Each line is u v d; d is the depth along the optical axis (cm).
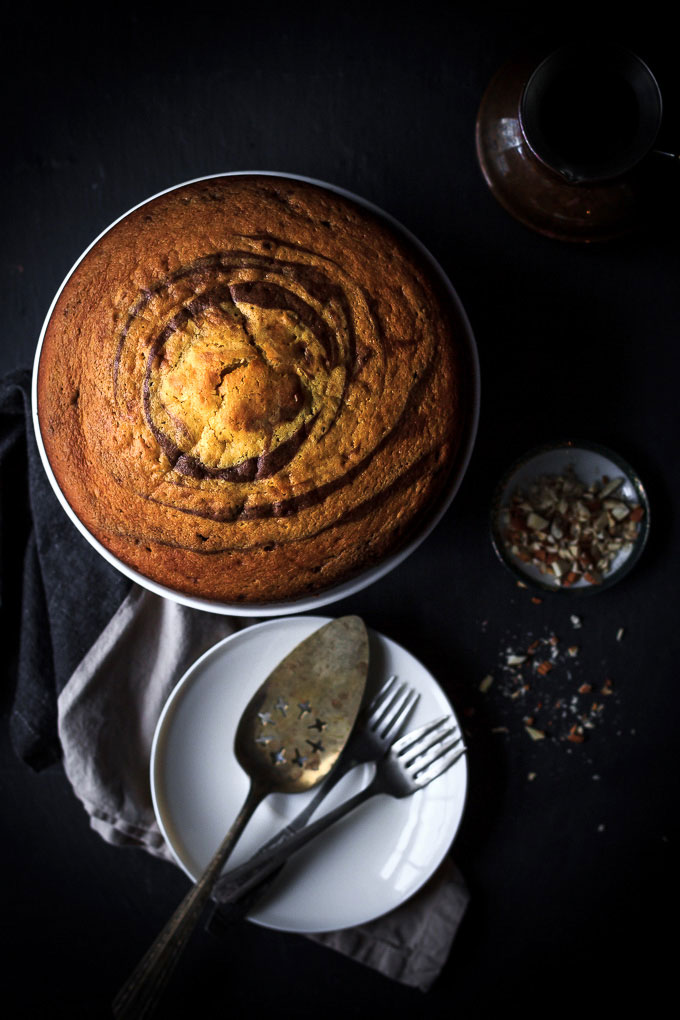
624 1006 67
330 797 65
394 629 68
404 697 64
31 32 67
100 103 67
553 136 59
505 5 66
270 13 67
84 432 55
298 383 53
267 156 67
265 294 54
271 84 67
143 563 57
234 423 53
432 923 66
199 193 56
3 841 69
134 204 68
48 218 68
